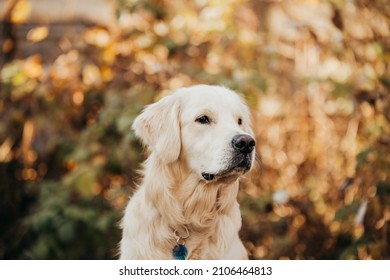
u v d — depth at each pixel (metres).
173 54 6.95
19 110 7.00
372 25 6.48
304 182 6.84
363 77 6.25
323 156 6.81
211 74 6.54
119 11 6.85
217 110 4.20
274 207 6.71
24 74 6.80
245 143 3.95
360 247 5.61
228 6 6.96
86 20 7.58
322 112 6.89
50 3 7.61
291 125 7.04
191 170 4.21
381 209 5.58
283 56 7.26
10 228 7.07
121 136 6.67
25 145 7.08
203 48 7.02
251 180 6.88
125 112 6.29
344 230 6.25
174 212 4.21
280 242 6.41
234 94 4.52
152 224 4.20
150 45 6.80
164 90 6.50
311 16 7.15
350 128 6.52
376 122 5.92
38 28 6.89
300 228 6.56
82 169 6.37
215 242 4.26
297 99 7.09
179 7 7.18
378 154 5.54
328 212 6.47
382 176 5.58
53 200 6.45
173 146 4.20
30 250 6.67
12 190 7.15
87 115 7.17
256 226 6.49
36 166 7.21
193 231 4.23
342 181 6.25
